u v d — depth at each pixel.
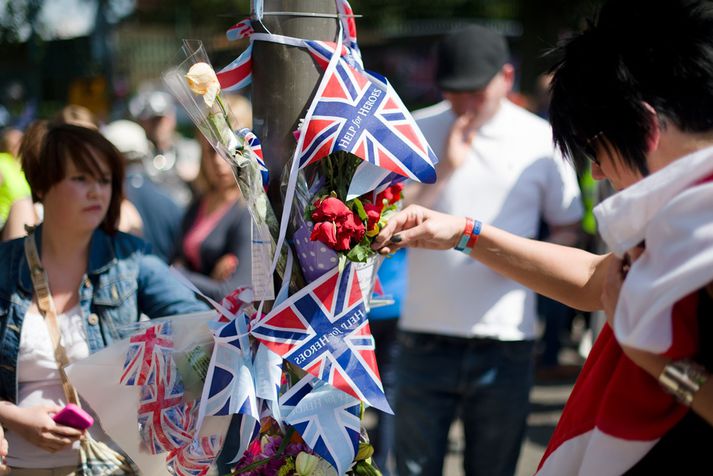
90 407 2.30
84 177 2.44
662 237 1.25
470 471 3.48
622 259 1.42
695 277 1.20
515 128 3.44
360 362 1.74
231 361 1.78
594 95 1.41
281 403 1.77
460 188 3.40
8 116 10.03
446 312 3.36
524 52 14.12
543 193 3.47
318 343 1.73
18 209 3.26
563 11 13.57
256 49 1.74
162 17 16.53
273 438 1.83
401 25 18.52
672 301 1.22
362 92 1.71
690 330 1.30
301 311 1.73
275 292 1.78
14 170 4.91
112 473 2.36
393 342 4.11
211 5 16.23
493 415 3.38
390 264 4.06
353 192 1.69
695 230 1.21
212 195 3.87
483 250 1.93
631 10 1.40
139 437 2.10
